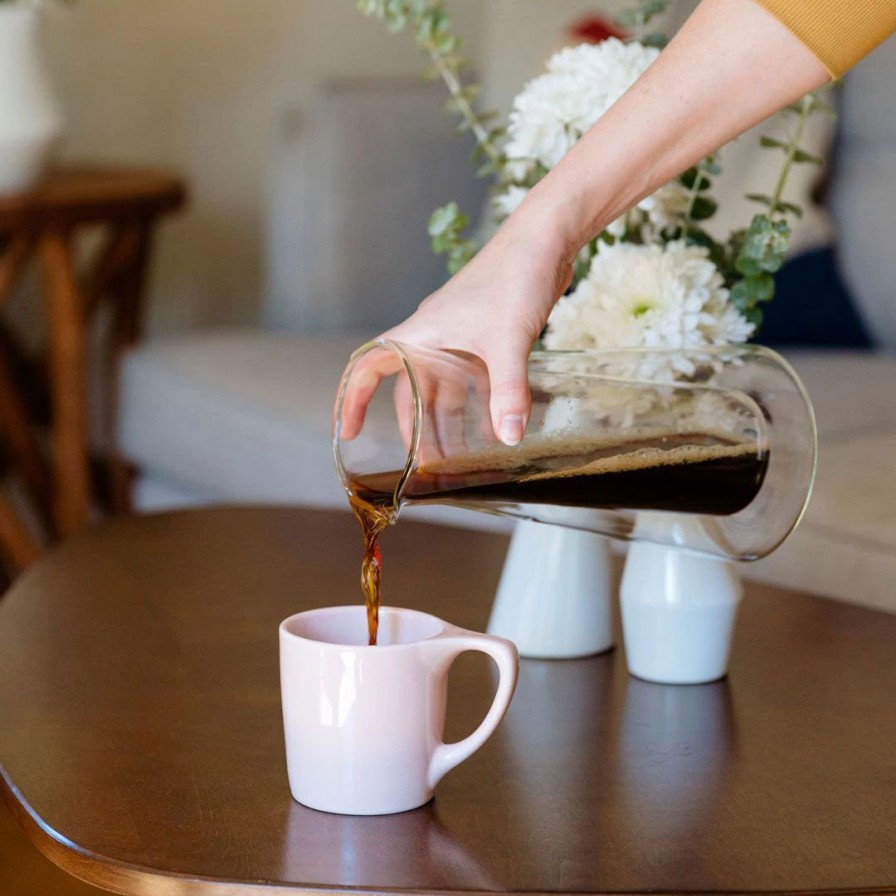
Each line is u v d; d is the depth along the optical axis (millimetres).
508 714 1400
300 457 2617
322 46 4074
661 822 1238
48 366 3658
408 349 1328
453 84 1691
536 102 1503
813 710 1411
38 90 2896
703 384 1390
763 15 1377
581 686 1459
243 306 4172
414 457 1298
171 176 3398
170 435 2977
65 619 1597
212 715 1386
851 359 2807
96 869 1191
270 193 3617
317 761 1244
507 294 1369
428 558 1770
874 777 1301
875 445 2174
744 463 1391
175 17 3900
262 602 1638
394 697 1236
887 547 1863
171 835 1217
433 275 3393
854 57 1390
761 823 1238
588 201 1396
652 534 1426
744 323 1448
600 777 1300
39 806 1249
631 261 1443
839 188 2932
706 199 1535
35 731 1358
